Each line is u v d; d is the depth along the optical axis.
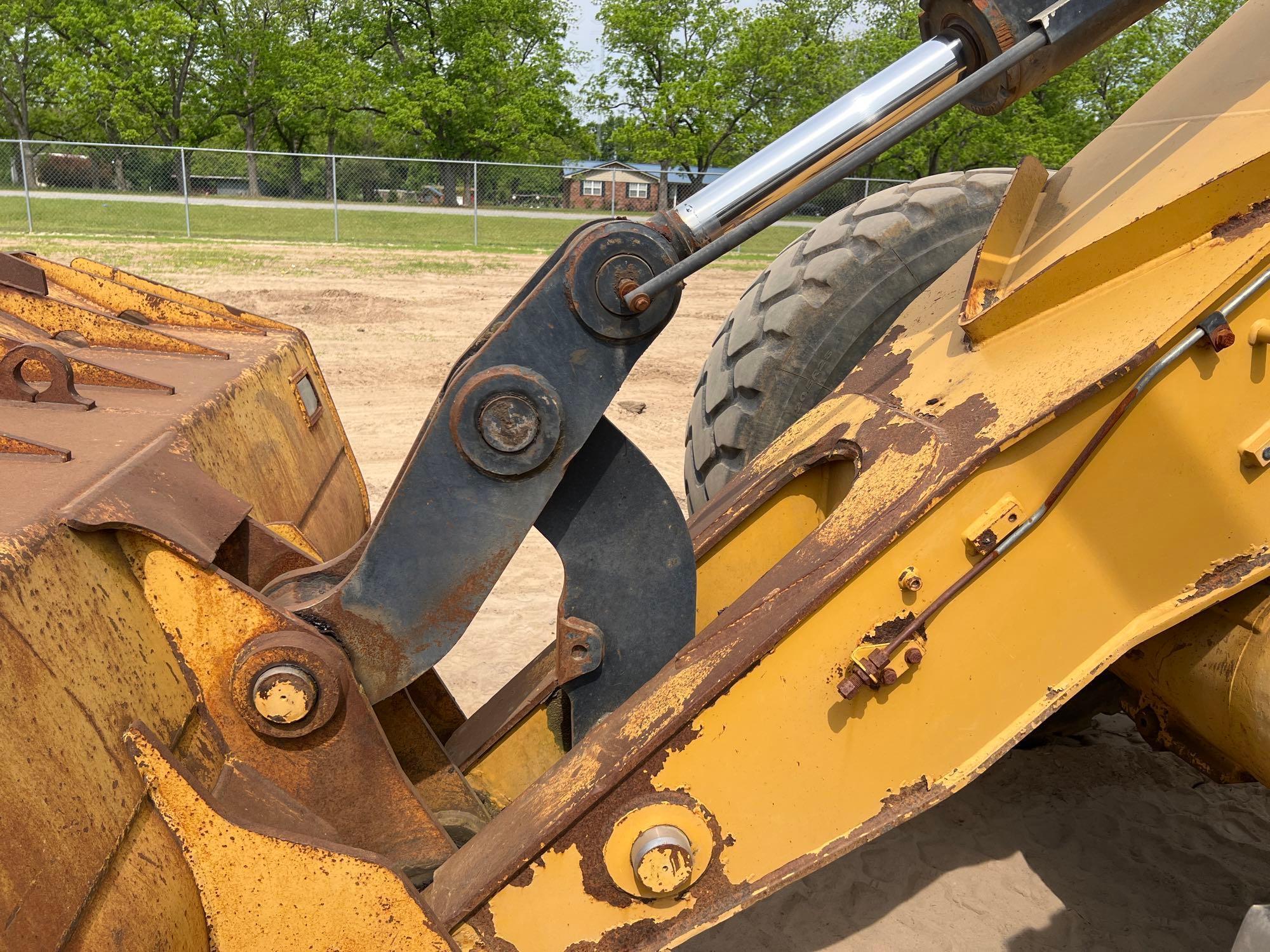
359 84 38.75
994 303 2.00
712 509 2.52
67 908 1.26
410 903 1.59
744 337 3.02
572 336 1.65
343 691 1.71
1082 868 2.81
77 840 1.31
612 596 1.86
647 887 1.65
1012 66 1.65
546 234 23.11
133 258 16.23
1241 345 1.66
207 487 1.88
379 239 21.28
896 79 1.71
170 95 39.66
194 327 3.03
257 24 40.44
